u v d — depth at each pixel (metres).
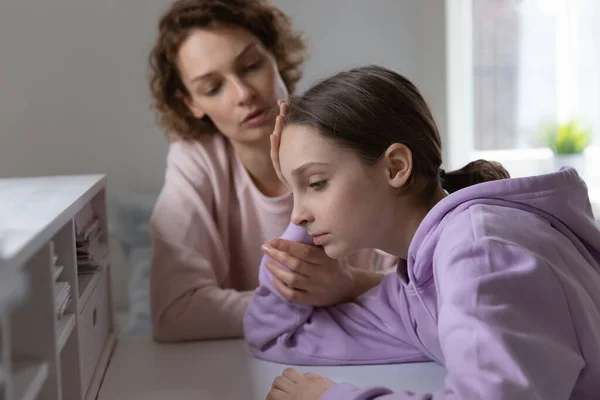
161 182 2.08
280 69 1.60
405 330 1.13
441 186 1.04
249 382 1.08
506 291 0.77
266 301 1.19
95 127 2.05
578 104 2.61
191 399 1.02
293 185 0.97
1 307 0.55
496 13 2.53
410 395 0.80
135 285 1.87
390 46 2.20
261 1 1.52
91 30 2.03
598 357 0.81
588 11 2.58
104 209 1.33
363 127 0.93
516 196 0.91
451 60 2.32
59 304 0.88
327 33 2.16
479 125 2.55
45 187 1.12
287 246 1.16
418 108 0.99
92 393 1.04
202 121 1.52
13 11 2.00
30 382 0.74
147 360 1.21
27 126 2.03
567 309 0.80
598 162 2.57
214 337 1.31
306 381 0.93
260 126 1.42
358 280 1.24
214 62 1.39
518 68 2.56
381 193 0.95
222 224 1.50
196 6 1.41
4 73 2.01
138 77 2.05
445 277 0.80
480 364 0.72
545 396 0.73
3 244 0.63
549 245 0.85
